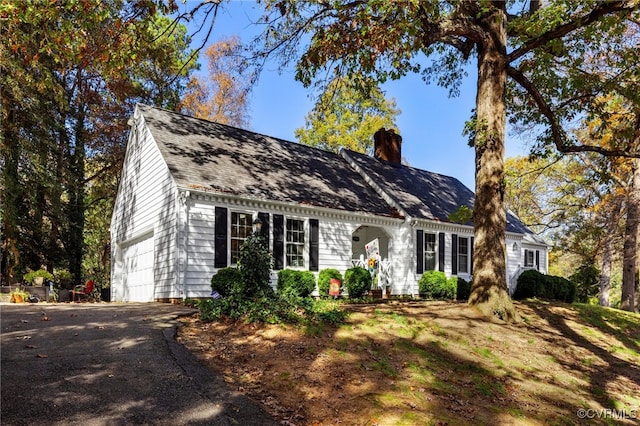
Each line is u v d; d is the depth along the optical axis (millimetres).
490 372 7266
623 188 20141
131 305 10688
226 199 12219
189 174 12070
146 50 10875
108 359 5504
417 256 17016
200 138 14695
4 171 16062
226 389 4973
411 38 9867
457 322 9516
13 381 4574
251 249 8727
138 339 6453
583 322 12523
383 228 16562
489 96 10922
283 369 5793
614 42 12703
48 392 4395
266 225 12945
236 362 5918
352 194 16438
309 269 13820
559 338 10289
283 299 8633
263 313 7738
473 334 8992
